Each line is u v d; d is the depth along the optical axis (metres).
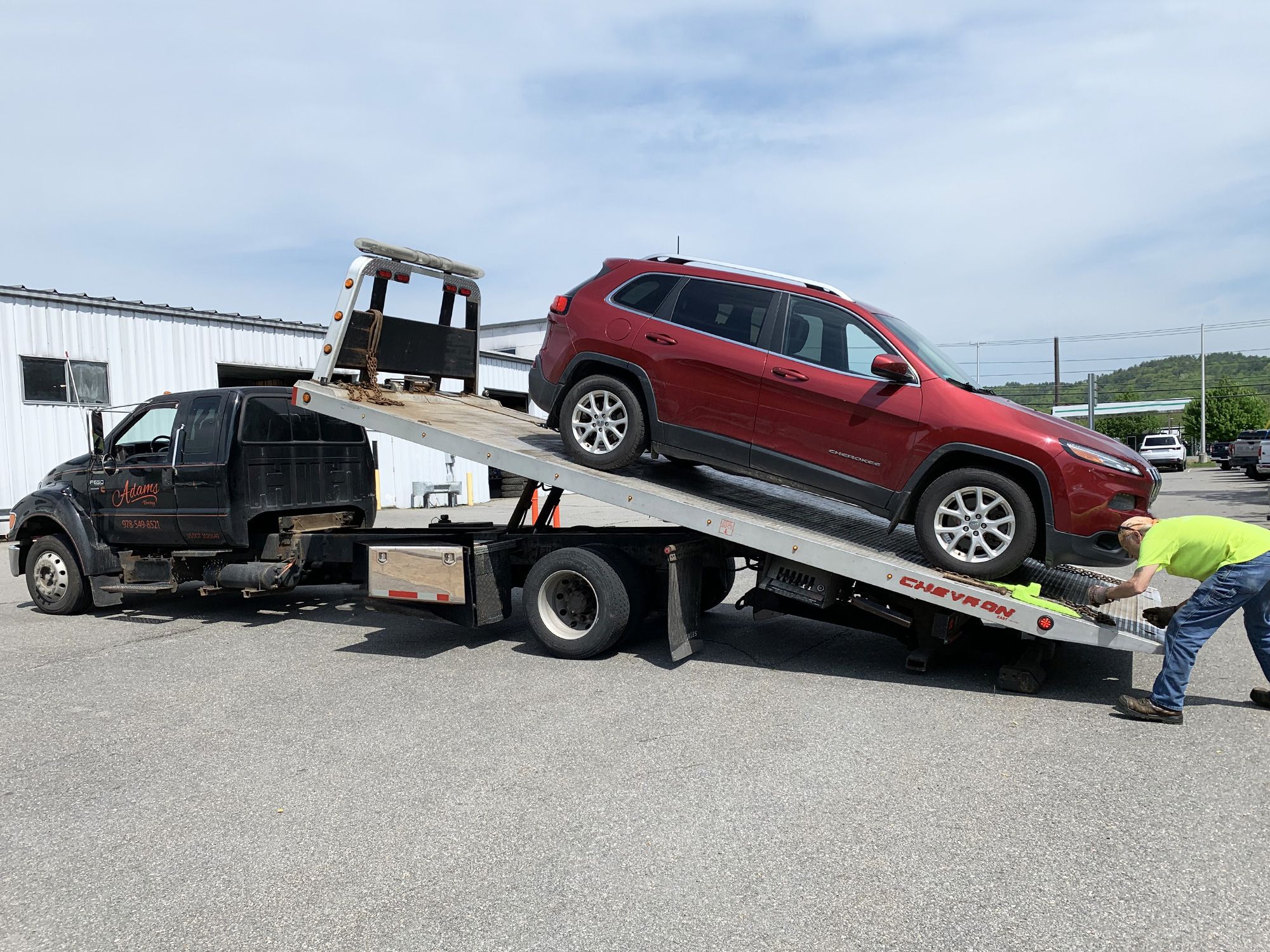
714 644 7.02
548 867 3.37
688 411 6.39
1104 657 6.55
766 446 6.20
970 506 5.73
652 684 5.85
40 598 8.65
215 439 7.76
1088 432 5.84
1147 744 4.62
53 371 15.70
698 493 6.76
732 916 2.99
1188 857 3.37
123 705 5.58
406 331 7.99
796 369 6.07
